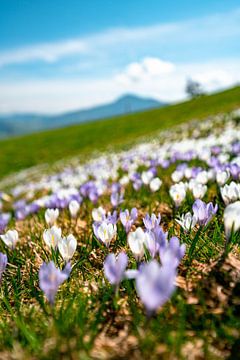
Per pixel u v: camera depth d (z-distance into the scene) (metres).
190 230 0.53
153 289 0.28
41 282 0.37
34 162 7.23
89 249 0.63
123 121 11.09
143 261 0.48
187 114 7.91
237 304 0.39
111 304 0.43
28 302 0.49
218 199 0.75
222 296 0.40
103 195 1.12
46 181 2.49
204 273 0.44
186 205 0.76
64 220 0.92
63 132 12.07
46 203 1.03
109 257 0.37
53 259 0.54
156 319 0.39
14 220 1.18
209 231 0.58
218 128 2.91
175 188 0.70
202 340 0.36
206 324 0.38
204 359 0.34
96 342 0.38
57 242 0.53
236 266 0.43
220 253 0.48
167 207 0.84
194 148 1.72
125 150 3.51
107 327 0.40
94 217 0.64
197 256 0.50
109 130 9.66
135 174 1.14
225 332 0.36
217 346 0.35
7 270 0.62
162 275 0.28
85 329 0.39
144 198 0.95
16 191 2.28
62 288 0.49
